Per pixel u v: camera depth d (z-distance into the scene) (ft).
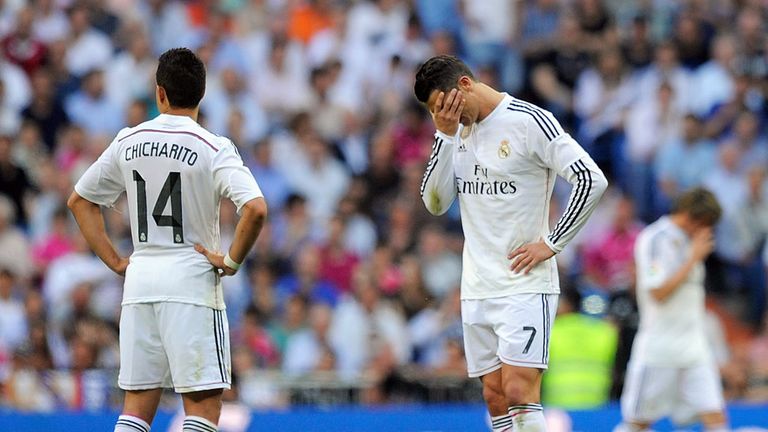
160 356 74.95
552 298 79.15
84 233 77.56
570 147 76.69
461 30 191.72
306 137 170.81
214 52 183.21
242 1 193.57
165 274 74.23
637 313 138.62
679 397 119.44
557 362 133.28
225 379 75.36
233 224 153.07
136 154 74.84
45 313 140.05
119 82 178.81
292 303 142.82
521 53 188.14
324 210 168.66
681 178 172.24
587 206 76.23
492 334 79.92
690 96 183.01
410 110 173.47
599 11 190.19
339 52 188.44
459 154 80.18
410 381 131.75
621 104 180.45
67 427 118.42
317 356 140.26
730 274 166.50
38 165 165.07
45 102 172.65
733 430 126.93
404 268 148.05
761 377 140.97
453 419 122.21
